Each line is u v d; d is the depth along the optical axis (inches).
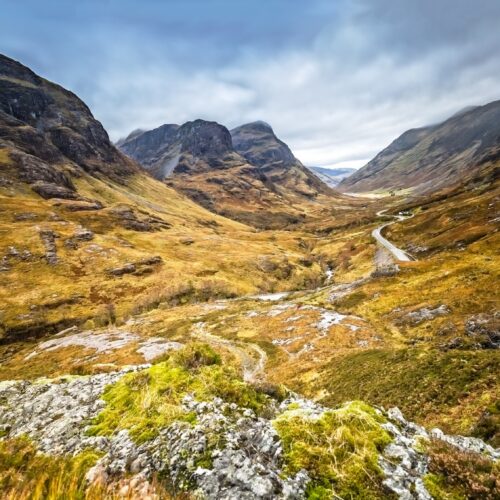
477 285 2338.8
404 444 284.4
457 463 253.6
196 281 4859.7
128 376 471.2
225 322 3206.2
